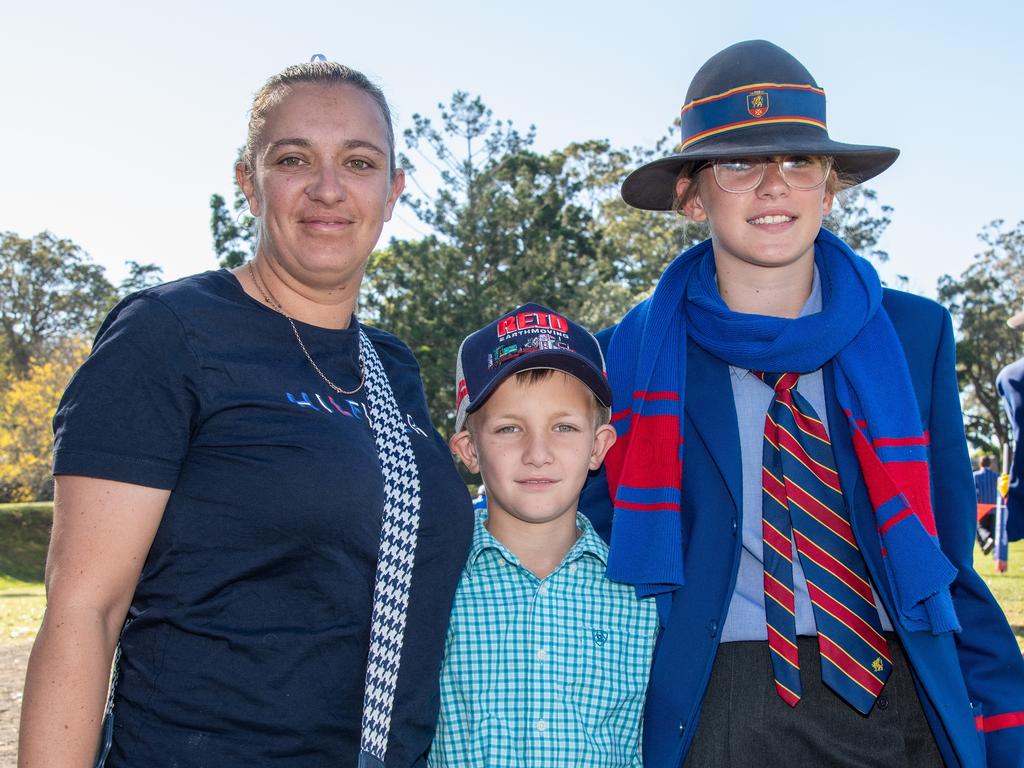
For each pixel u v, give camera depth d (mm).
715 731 2484
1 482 47125
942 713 2381
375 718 2170
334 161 2326
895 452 2488
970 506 2598
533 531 2805
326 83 2371
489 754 2547
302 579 2072
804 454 2553
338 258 2301
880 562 2473
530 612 2641
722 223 2631
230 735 1994
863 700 2408
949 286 57281
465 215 34219
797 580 2529
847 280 2619
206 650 2012
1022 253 56688
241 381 2074
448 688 2611
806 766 2428
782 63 2670
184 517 2031
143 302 2072
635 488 2658
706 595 2529
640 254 49719
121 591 1986
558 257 35250
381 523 2223
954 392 2650
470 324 32469
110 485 1957
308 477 2053
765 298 2691
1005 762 2469
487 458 2811
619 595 2719
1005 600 11469
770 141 2582
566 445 2771
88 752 1904
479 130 35062
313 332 2273
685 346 2754
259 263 2371
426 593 2312
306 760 2051
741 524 2525
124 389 1978
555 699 2576
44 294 76500
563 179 40750
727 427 2605
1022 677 2553
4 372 67062
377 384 2379
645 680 2658
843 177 2961
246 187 2479
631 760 2633
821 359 2541
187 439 2037
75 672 1895
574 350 2834
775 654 2436
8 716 6332
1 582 27531
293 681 2035
